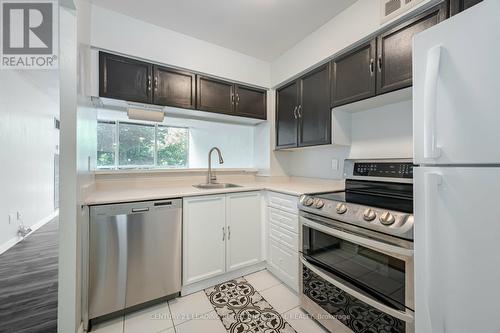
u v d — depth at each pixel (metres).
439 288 0.78
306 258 1.60
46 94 3.97
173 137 2.79
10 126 3.01
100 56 1.76
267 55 2.50
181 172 2.40
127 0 1.68
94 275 1.44
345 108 1.93
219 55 2.30
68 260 1.20
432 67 0.78
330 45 1.89
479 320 0.69
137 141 2.57
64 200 1.20
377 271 1.17
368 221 1.17
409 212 1.08
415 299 0.89
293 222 1.82
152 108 2.09
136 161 2.56
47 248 2.86
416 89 0.87
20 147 3.24
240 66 2.43
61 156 1.20
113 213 1.50
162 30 2.00
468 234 0.71
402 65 1.42
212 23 1.95
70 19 1.21
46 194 4.08
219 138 2.98
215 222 1.94
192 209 1.83
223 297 1.76
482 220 0.68
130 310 1.59
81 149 1.34
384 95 1.56
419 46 0.87
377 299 1.15
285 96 2.49
